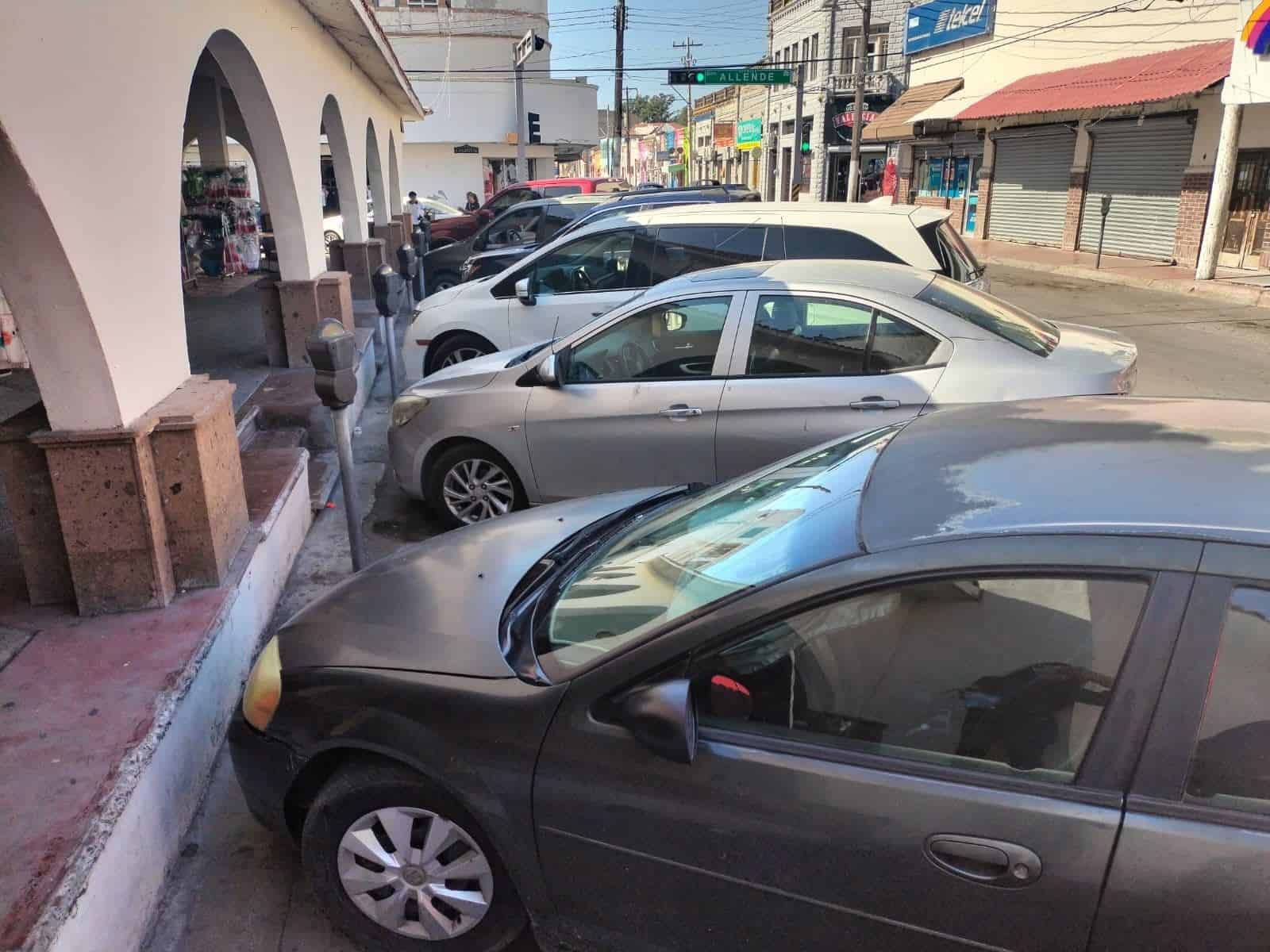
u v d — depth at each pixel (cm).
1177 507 192
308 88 863
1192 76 1652
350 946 266
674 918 221
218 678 363
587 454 523
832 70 3709
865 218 697
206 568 392
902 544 204
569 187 2238
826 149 3794
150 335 386
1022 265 2053
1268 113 1645
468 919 246
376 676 250
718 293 502
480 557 309
